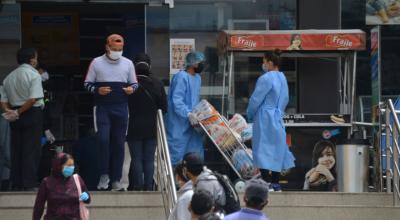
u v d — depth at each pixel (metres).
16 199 21.55
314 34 26.11
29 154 22.25
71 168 17.61
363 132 26.67
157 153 22.56
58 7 29.52
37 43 30.11
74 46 30.25
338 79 27.94
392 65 28.30
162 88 23.44
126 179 24.09
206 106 24.67
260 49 26.03
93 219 21.30
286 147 23.56
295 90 28.33
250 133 24.72
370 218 22.08
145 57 23.52
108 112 22.53
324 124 26.34
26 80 22.19
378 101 25.91
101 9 29.62
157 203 21.86
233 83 27.69
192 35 28.14
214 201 15.84
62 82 30.17
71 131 29.91
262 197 14.62
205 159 26.61
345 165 24.78
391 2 28.28
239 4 28.22
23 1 27.78
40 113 22.42
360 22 28.36
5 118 22.22
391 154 23.20
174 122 24.62
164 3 28.00
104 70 22.52
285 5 28.33
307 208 21.98
